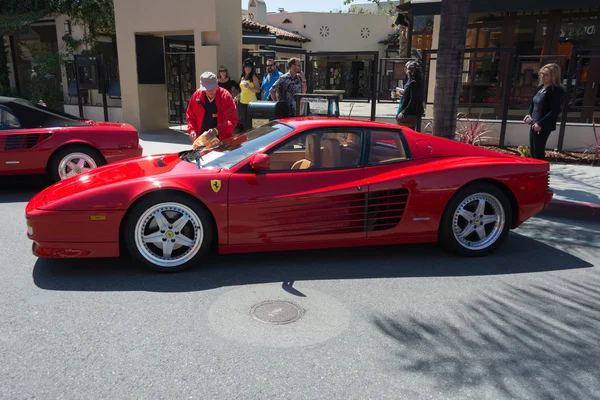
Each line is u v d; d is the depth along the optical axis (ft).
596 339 10.53
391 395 8.47
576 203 20.27
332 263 14.67
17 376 8.77
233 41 39.32
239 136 16.40
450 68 21.58
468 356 9.73
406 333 10.59
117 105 49.37
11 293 12.12
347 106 50.57
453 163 15.03
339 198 14.01
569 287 13.29
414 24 46.80
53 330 10.38
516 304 12.14
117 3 40.40
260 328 10.62
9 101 21.83
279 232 13.85
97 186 13.20
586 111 37.99
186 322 10.82
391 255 15.47
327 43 84.48
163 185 12.96
